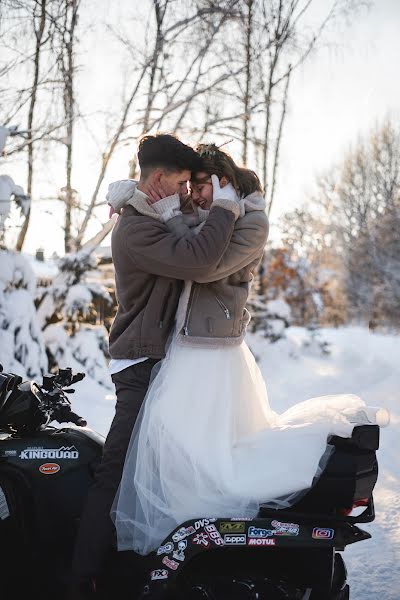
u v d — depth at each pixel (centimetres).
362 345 1900
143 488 257
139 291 272
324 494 249
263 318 1424
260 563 258
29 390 280
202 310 272
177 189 278
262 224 279
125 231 268
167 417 260
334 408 279
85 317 912
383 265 3023
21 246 899
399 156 3198
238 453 267
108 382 863
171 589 252
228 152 287
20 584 271
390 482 549
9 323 747
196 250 258
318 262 3278
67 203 898
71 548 272
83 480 275
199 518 252
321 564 253
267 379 1151
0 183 715
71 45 853
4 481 271
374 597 354
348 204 3281
